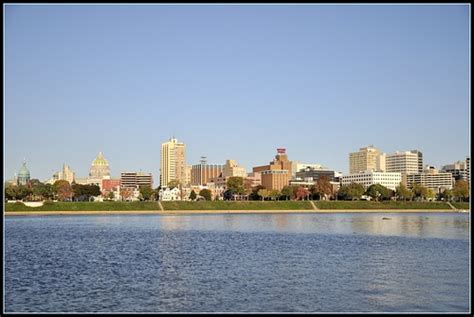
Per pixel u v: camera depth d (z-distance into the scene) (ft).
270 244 498.69
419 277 299.79
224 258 391.04
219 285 278.46
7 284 284.41
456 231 647.97
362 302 238.07
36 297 252.01
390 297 247.50
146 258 395.14
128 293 260.42
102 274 318.04
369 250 440.04
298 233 629.51
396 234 608.19
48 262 374.63
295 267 340.80
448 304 234.17
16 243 517.96
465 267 337.11
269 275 308.81
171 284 282.15
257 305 233.96
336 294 254.68
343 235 596.70
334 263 359.05
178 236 593.42
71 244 508.12
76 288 273.33
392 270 326.03
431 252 422.82
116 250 453.99
